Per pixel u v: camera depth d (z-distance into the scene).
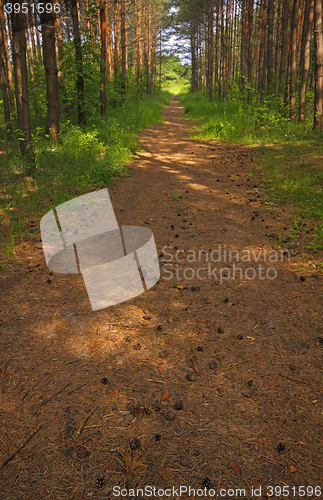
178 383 2.52
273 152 10.59
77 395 2.41
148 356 2.79
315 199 6.29
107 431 2.14
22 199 6.78
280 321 3.20
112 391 2.45
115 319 3.27
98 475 1.88
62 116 14.48
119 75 21.55
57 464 1.94
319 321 3.16
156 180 8.48
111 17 28.17
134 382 2.53
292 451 2.01
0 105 16.30
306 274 4.00
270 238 5.03
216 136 14.29
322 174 7.64
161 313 3.37
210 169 9.41
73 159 9.42
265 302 3.50
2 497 1.76
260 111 15.09
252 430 2.15
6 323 3.17
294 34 14.91
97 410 2.29
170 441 2.07
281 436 2.10
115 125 13.03
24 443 2.06
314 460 1.95
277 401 2.36
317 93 12.26
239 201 6.73
